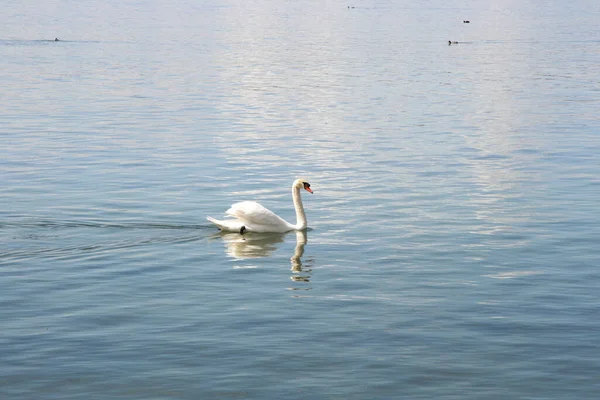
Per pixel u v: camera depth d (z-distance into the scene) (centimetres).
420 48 7756
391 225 2230
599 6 16038
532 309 1605
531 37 9162
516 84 5359
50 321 1530
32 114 4066
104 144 3362
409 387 1291
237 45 7956
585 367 1357
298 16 12512
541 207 2409
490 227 2200
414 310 1600
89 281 1752
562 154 3200
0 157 3083
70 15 11988
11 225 2173
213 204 2445
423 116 4122
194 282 1758
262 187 2677
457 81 5488
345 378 1317
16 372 1328
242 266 1872
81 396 1258
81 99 4584
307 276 1805
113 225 2195
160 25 10494
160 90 4981
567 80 5566
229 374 1327
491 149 3312
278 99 4675
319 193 2606
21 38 8425
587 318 1558
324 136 3591
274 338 1465
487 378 1320
